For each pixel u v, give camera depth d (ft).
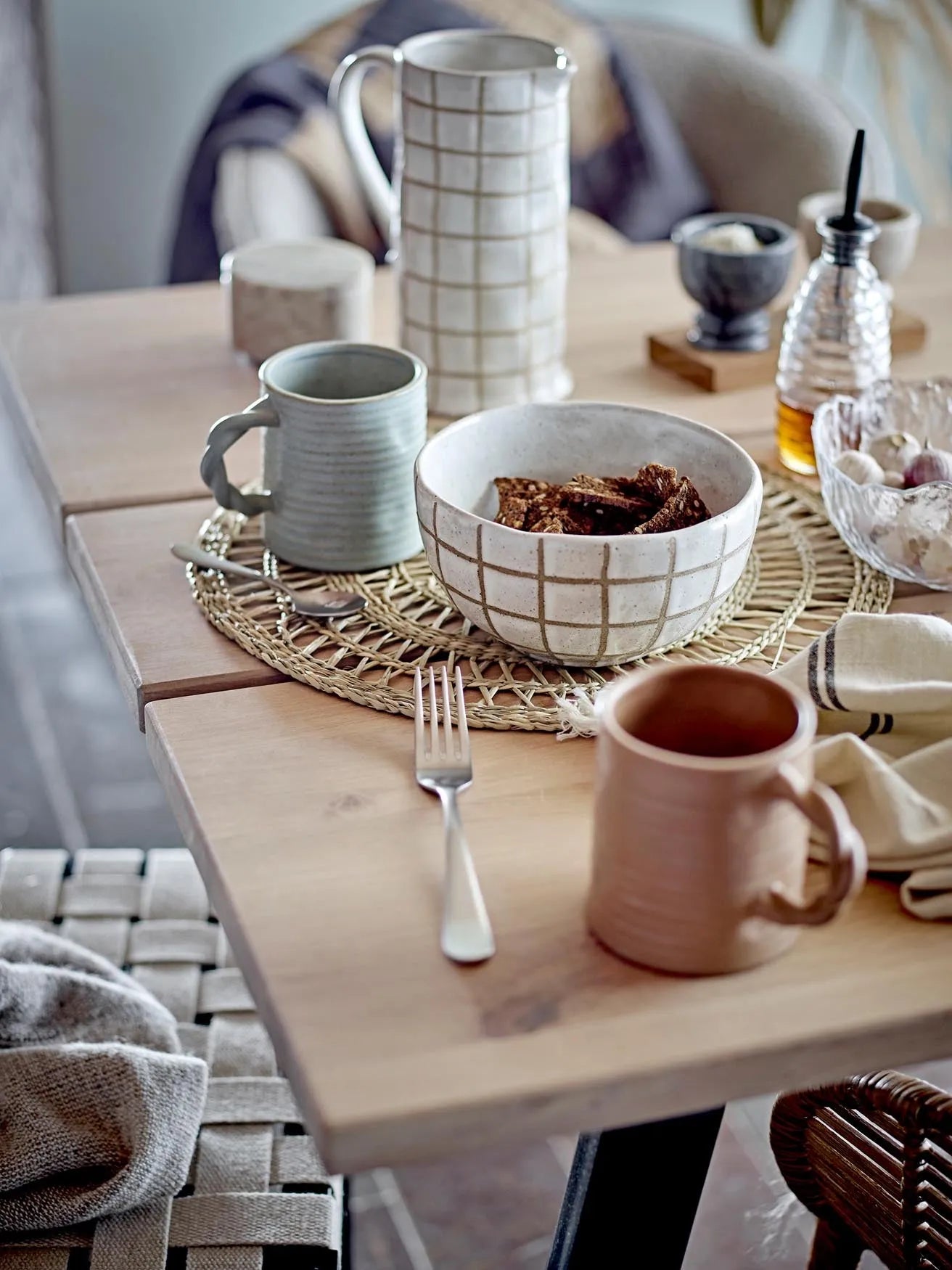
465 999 1.94
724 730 2.04
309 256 4.18
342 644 2.77
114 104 8.93
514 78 3.49
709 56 7.38
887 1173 2.79
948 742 2.24
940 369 4.07
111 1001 2.98
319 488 2.93
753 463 2.73
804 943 2.04
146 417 3.81
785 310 4.37
